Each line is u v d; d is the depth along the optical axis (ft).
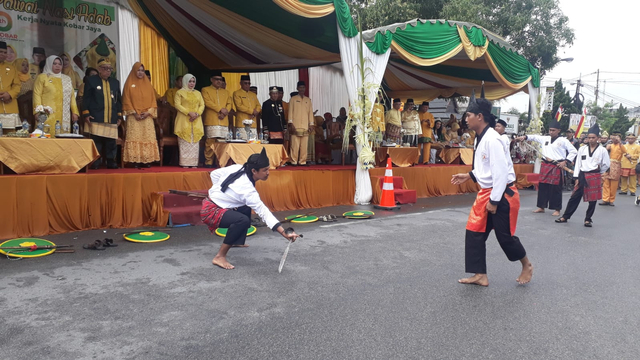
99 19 30.50
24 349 8.64
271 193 25.26
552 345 9.67
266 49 31.94
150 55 33.35
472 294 12.72
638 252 18.60
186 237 18.34
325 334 9.84
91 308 10.73
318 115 44.19
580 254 17.93
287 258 15.74
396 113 36.73
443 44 32.01
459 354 9.11
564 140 27.25
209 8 26.76
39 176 17.56
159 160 25.50
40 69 26.68
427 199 34.19
